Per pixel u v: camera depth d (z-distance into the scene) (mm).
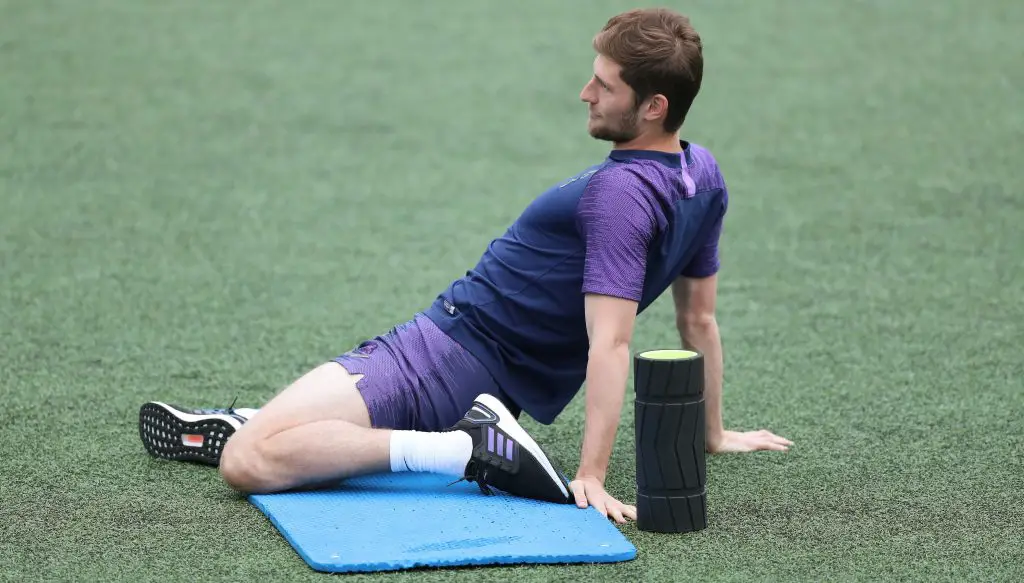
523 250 13219
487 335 13320
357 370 13016
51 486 13312
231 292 21578
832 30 45656
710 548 11758
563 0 51625
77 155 31172
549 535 11695
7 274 22344
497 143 32938
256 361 18219
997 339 19172
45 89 37562
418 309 20875
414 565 11141
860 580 11125
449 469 12555
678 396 11867
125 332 19375
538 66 41531
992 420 15703
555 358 13492
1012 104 36188
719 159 31203
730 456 14484
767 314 20547
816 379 17453
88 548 11727
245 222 26125
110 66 40406
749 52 42594
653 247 12828
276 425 12688
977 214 26578
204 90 38000
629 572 11227
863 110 35812
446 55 42906
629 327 12602
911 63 41094
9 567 11320
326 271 22922
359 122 35000
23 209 26688
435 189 28781
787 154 31625
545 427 15617
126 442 14758
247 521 12320
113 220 26016
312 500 12555
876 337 19344
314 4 50625
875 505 12906
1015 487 13430
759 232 25469
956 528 12297
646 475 12070
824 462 14250
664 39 12445
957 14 47781
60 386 16875
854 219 26328
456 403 13172
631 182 12562
